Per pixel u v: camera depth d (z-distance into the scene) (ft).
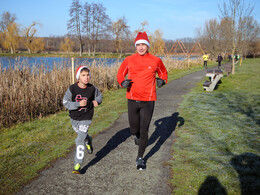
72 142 13.88
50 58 29.76
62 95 23.91
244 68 76.74
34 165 10.87
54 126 17.16
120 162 11.27
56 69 25.91
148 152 12.43
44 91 22.30
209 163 10.73
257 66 87.56
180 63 75.10
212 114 19.53
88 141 11.23
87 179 9.67
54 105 22.54
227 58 158.81
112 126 17.24
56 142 13.98
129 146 13.37
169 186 9.01
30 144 13.44
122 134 15.47
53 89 22.95
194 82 42.42
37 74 23.53
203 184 9.01
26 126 17.26
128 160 11.50
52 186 9.12
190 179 9.41
